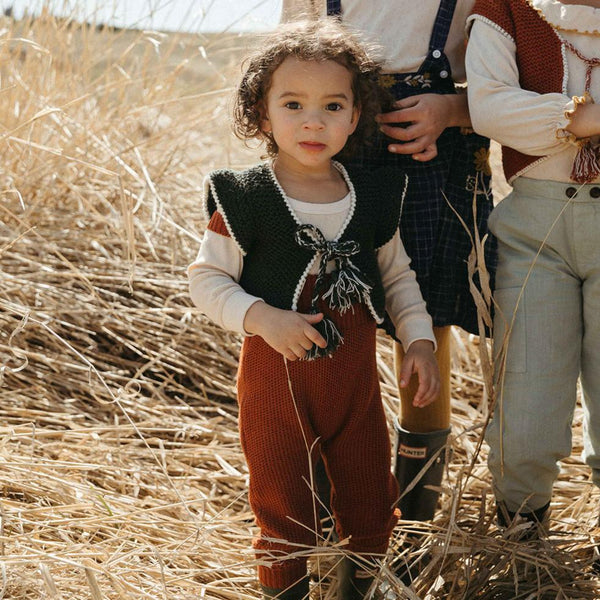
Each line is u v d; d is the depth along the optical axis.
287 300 1.86
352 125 1.96
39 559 1.89
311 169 1.93
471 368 3.37
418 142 2.09
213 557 2.15
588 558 2.23
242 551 2.19
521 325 2.11
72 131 3.65
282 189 1.88
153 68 3.98
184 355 3.18
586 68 2.02
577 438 2.82
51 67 3.79
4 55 3.44
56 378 2.93
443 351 2.29
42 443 2.59
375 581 1.95
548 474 2.14
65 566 1.94
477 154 2.23
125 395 2.89
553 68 2.03
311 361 1.86
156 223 3.28
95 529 2.17
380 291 1.96
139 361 3.16
